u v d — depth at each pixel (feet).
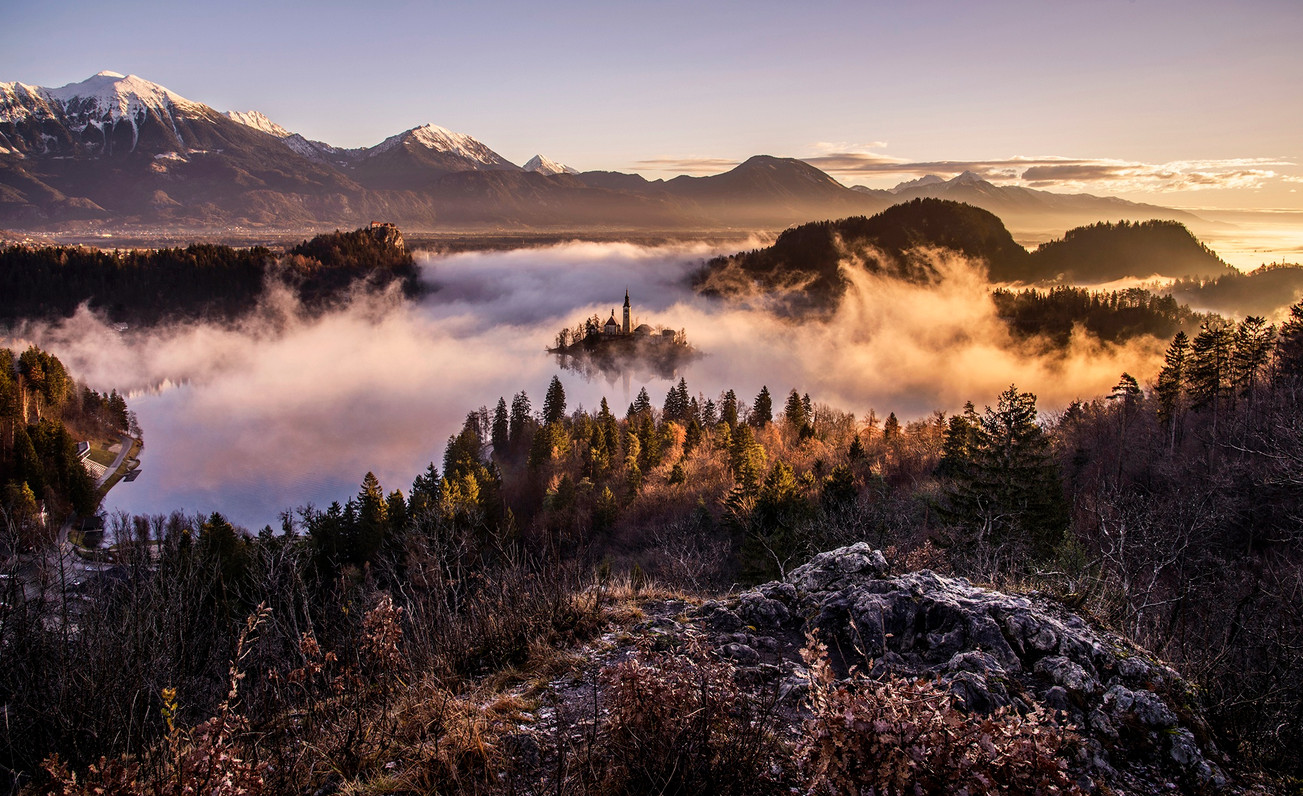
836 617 24.34
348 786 15.61
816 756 12.54
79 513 213.25
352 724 18.25
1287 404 93.25
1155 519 51.21
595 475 209.77
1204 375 145.79
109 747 18.29
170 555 43.47
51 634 25.54
